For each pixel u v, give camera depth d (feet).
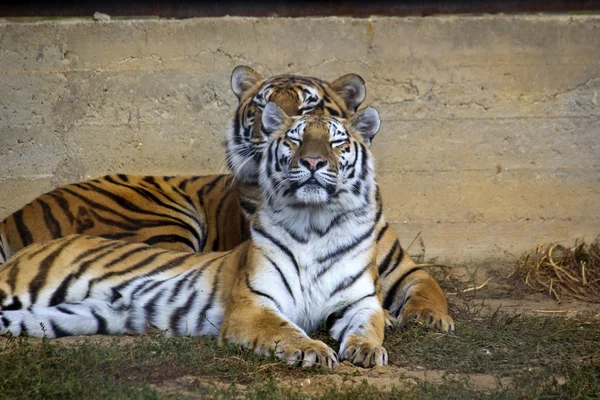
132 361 24.61
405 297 32.96
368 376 24.94
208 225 37.55
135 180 37.83
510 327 30.09
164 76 40.27
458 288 37.50
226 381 23.88
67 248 31.01
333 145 28.78
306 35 40.47
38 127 40.19
